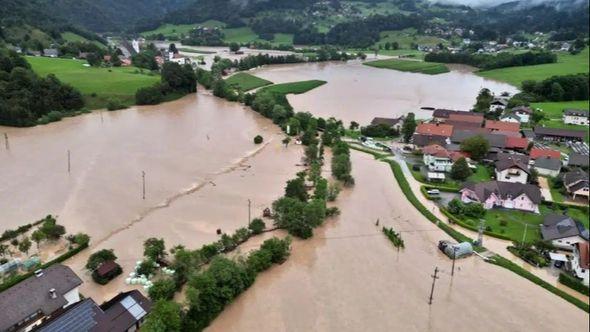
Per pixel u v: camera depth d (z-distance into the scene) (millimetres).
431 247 81188
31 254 73500
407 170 117438
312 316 62344
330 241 81875
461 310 64812
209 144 133500
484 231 86312
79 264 71688
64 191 97438
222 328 59375
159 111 173625
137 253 74938
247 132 147125
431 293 66500
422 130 138875
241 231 79375
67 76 198500
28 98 152625
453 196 102625
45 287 57906
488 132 136875
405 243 82125
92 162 115375
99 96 180000
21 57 185000
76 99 168250
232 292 63469
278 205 85125
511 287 70438
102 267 67562
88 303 55844
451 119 154875
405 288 69250
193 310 58656
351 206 96250
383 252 78875
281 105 164875
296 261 75125
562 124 169875
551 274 74438
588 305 66375
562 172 117438
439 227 88250
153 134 142125
